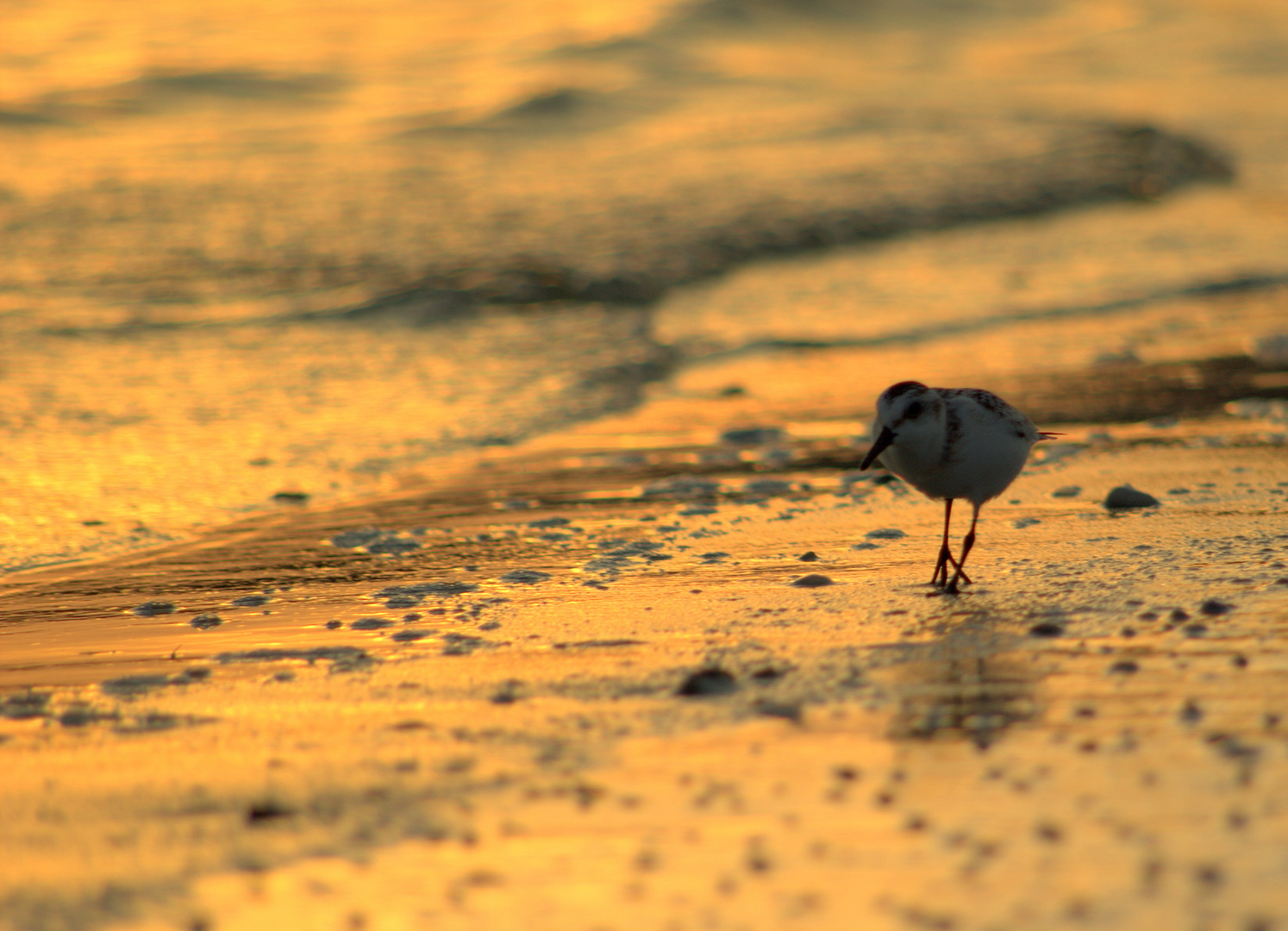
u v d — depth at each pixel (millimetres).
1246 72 56156
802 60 49531
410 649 7414
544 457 12703
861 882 4543
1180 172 34188
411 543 9891
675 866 4695
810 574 8773
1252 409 13922
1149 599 7902
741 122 37500
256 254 21797
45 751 5906
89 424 13094
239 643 7613
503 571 9133
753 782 5410
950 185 30250
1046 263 24125
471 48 44750
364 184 27953
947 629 7500
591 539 9945
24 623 8047
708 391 15695
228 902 4496
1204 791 5137
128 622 8062
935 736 5852
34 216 24047
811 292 21469
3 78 37062
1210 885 4395
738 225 25219
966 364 16797
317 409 14117
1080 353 17328
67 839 4977
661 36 48438
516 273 20781
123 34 42438
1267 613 7539
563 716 6250
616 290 20578
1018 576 8578
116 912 4426
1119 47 59969
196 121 34844
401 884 4598
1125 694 6289
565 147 33438
